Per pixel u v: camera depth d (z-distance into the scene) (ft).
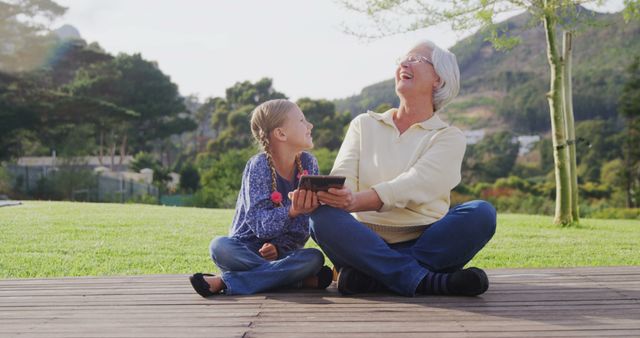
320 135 142.00
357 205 7.88
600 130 114.73
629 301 7.48
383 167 8.45
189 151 213.25
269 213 8.18
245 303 7.45
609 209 71.92
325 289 8.48
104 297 7.92
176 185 121.08
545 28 26.94
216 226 24.73
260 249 8.47
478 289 7.55
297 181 8.82
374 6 26.73
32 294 8.14
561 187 27.45
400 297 7.73
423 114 8.64
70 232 21.77
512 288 8.36
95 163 169.99
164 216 28.81
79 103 108.68
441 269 8.21
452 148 8.31
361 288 7.90
